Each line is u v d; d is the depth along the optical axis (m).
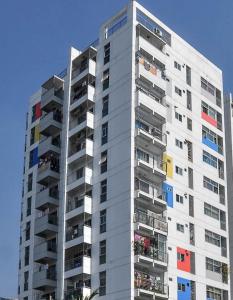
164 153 63.56
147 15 67.56
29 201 72.06
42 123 70.81
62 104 70.62
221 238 67.62
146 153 62.31
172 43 69.81
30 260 68.25
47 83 72.81
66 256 62.44
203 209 66.38
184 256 61.81
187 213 64.06
